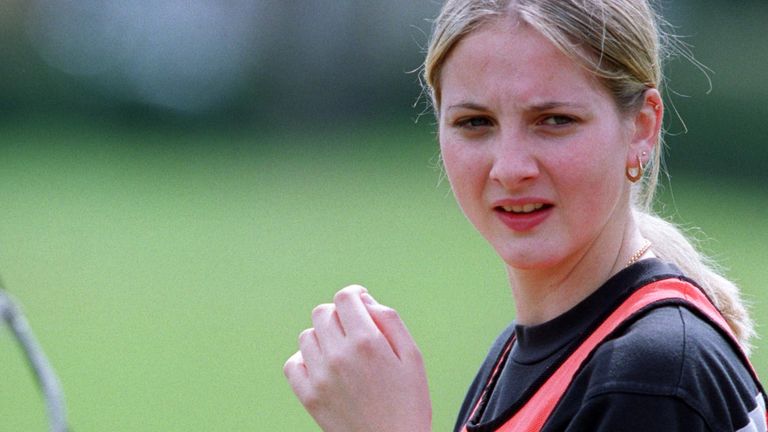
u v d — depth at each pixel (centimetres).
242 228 7138
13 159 9338
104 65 11562
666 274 820
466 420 973
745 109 8619
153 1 12281
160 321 5038
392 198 8012
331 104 11444
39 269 6000
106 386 4100
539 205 820
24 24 11369
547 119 809
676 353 739
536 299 863
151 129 11281
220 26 11875
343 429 836
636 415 725
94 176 8806
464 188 841
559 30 793
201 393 4003
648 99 848
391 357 838
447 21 830
